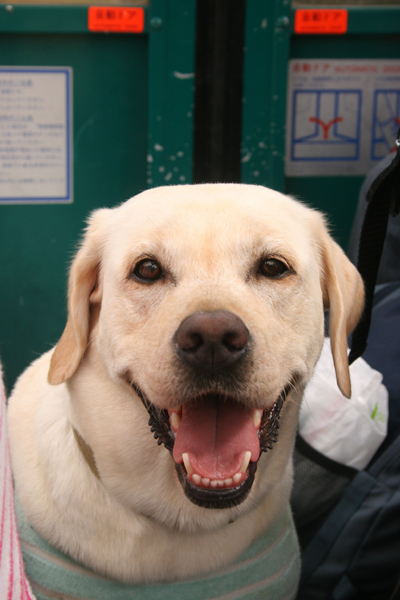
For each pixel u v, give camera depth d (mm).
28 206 2809
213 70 2672
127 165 2818
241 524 1500
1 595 694
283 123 2754
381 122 2896
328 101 2852
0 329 2902
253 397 1209
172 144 2732
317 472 1845
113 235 1514
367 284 1777
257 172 2785
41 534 1503
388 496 1767
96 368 1508
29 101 2715
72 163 2791
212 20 2623
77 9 2590
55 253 2865
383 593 1835
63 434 1548
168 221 1380
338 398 1854
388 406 1871
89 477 1470
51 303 2906
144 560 1447
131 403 1421
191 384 1184
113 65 2707
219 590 1485
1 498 760
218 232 1364
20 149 2754
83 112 2746
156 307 1341
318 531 1822
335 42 2777
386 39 2791
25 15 2582
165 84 2670
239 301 1256
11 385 2918
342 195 2963
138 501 1441
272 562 1570
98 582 1452
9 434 1725
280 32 2664
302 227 1539
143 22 2611
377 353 1967
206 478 1234
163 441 1340
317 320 1497
